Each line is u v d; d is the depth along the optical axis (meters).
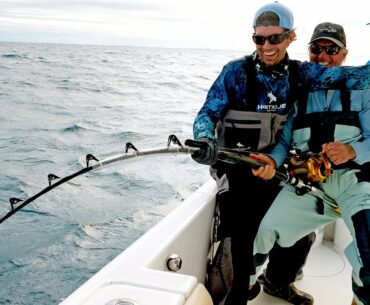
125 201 10.62
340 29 2.02
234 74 1.60
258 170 1.49
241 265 1.56
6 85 35.34
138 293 0.99
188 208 1.67
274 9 1.47
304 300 1.86
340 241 2.32
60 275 7.59
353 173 1.55
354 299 1.60
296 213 1.62
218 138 1.69
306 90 1.63
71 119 22.31
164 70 56.09
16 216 9.86
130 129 19.84
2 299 6.89
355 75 1.57
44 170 13.69
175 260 1.36
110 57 85.06
